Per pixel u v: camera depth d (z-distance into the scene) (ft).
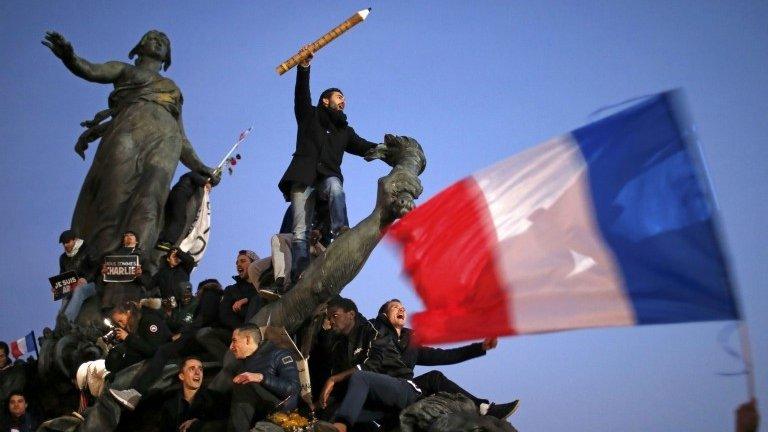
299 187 65.67
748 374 32.94
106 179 109.70
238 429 56.08
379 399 56.18
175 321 75.10
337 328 60.54
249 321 62.69
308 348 61.57
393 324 59.21
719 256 43.88
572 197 47.78
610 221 46.57
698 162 46.14
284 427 54.75
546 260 46.93
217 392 60.08
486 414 57.77
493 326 46.85
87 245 107.04
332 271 61.31
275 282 64.08
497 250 48.01
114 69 115.85
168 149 112.37
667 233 45.14
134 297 97.71
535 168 48.91
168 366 64.85
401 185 61.57
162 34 119.34
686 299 43.83
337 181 66.23
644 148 47.29
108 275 98.32
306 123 66.59
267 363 56.80
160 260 107.65
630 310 44.70
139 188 108.68
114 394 63.87
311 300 61.52
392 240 49.44
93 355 81.66
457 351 60.23
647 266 45.01
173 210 110.11
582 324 45.37
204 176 114.11
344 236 61.72
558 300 46.06
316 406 59.11
